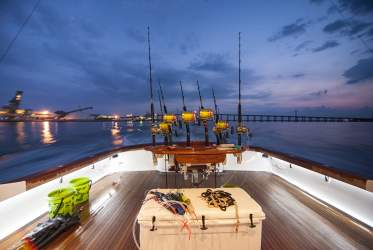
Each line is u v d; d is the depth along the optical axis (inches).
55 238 92.7
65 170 127.1
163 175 192.4
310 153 804.0
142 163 209.0
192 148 111.4
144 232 75.5
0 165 690.2
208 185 164.7
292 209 121.1
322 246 87.0
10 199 98.4
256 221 76.3
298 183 157.8
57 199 106.4
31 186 102.7
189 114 109.0
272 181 171.9
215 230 76.2
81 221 109.7
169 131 114.7
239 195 89.0
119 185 166.6
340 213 113.3
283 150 868.6
